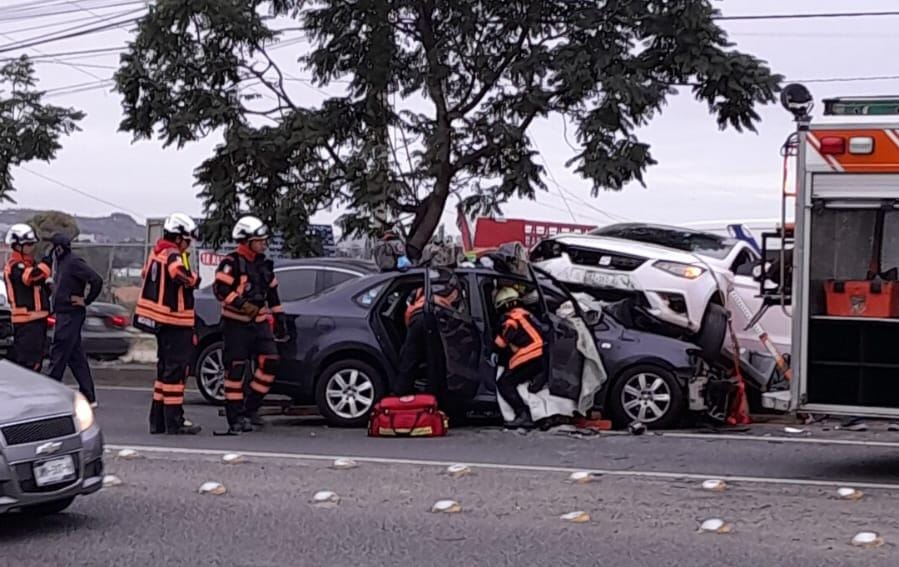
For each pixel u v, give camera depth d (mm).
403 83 17453
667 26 16562
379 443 11234
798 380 9422
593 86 16359
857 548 7207
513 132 16797
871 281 9234
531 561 6926
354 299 12367
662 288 12812
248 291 11633
